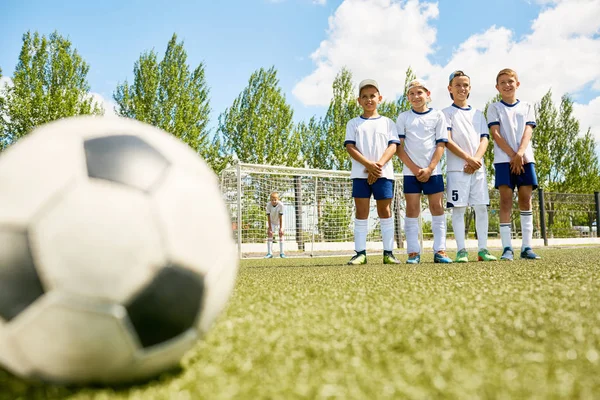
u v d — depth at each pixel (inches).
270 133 957.8
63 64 902.4
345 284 118.2
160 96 919.7
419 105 213.8
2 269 38.8
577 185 1207.6
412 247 215.9
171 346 43.8
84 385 42.9
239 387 40.9
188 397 39.1
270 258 369.1
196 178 47.5
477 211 219.6
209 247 46.1
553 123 1213.1
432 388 39.0
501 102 211.6
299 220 474.9
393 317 69.8
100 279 38.9
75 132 43.4
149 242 40.8
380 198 210.7
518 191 213.6
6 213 39.2
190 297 44.1
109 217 39.5
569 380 40.3
